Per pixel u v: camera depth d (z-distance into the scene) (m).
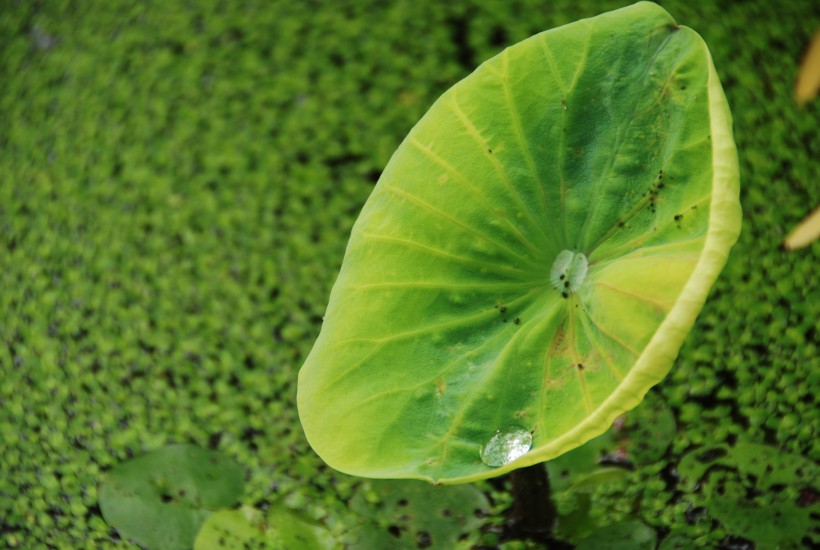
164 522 1.36
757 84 1.55
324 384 1.25
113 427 1.46
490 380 1.23
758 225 1.47
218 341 1.50
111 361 1.50
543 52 1.24
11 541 1.40
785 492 1.33
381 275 1.25
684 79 1.21
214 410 1.46
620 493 1.34
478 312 1.25
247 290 1.53
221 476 1.38
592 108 1.24
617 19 1.24
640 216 1.22
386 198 1.26
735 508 1.32
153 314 1.53
